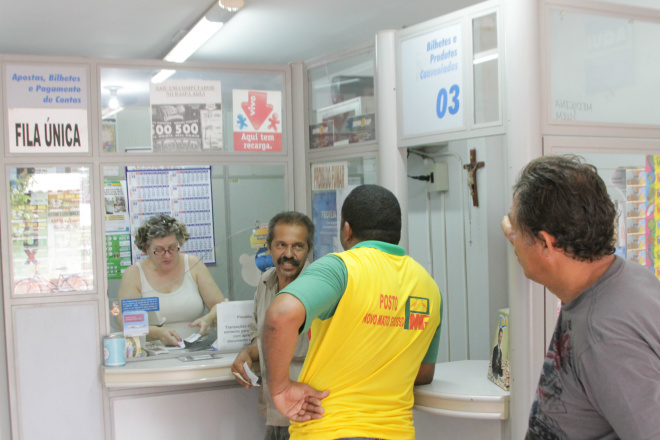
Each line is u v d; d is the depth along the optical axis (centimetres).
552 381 107
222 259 273
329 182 268
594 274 102
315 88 274
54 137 248
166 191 265
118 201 257
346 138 257
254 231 278
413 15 433
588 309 98
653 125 204
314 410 145
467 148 292
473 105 197
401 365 156
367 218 161
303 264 216
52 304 247
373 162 246
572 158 109
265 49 526
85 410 250
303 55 549
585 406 100
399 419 154
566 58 189
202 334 265
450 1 399
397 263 156
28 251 246
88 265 252
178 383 233
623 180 199
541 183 102
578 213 97
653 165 204
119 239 257
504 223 180
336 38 491
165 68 260
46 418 246
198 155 264
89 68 251
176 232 262
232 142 270
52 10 399
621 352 91
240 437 266
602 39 195
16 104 244
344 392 148
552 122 185
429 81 212
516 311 182
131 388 252
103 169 253
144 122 258
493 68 191
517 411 182
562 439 106
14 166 244
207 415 261
